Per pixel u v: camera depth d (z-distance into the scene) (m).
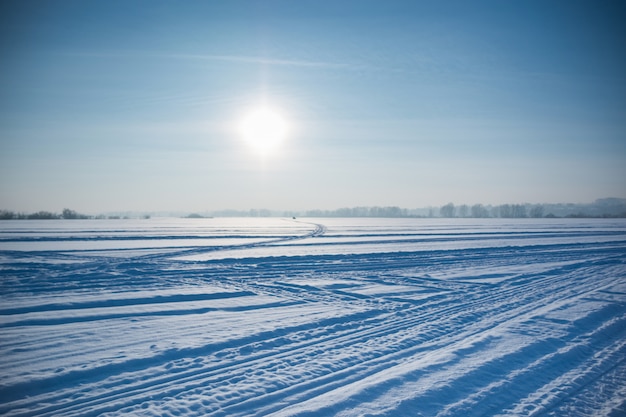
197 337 8.83
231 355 7.77
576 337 9.15
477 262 23.08
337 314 11.09
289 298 13.21
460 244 34.50
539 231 55.62
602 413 5.76
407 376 6.72
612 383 6.77
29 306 11.15
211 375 6.77
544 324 10.07
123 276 16.59
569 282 16.73
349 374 6.86
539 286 15.81
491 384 6.58
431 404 5.89
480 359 7.60
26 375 6.61
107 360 7.33
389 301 12.95
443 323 10.29
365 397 5.98
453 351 7.95
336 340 8.80
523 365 7.45
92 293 13.11
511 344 8.51
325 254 25.47
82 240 35.25
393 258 24.34
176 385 6.37
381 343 8.59
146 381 6.54
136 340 8.57
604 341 9.05
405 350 8.15
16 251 25.05
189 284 15.22
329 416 5.45
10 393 6.04
